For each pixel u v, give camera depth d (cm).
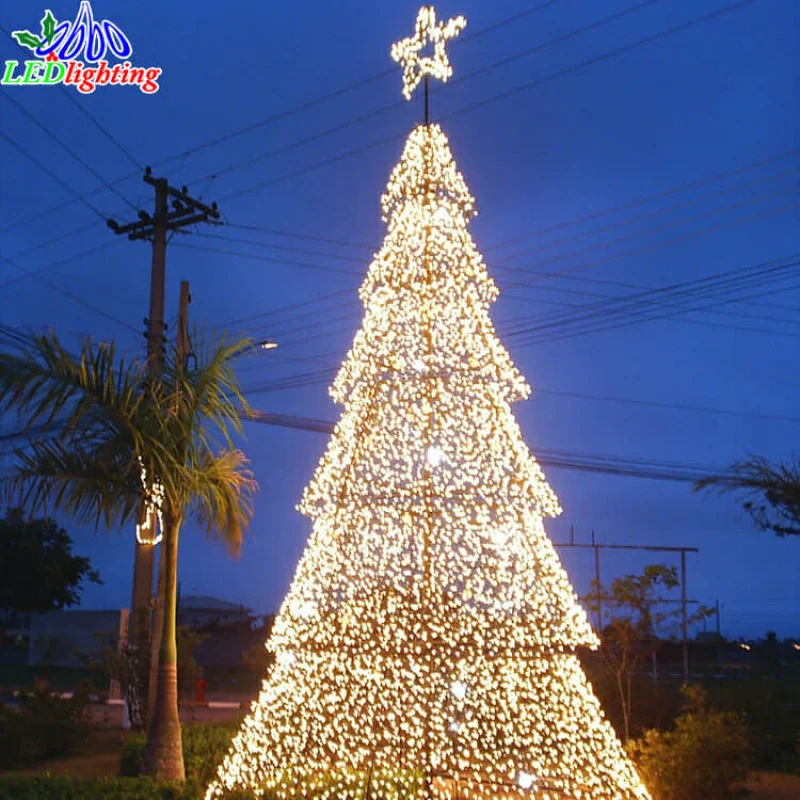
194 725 1282
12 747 1225
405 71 1040
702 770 963
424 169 979
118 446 909
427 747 866
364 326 964
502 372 938
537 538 896
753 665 2447
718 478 1270
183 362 1030
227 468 995
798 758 1224
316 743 905
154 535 1477
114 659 1512
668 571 1211
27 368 855
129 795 825
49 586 3156
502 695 896
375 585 919
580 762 868
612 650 1298
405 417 928
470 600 906
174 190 1745
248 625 3700
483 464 916
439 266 956
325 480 938
